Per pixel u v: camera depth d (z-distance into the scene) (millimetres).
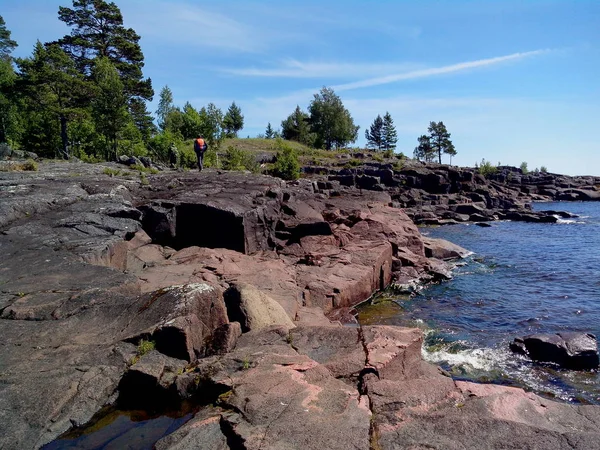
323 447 4867
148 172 26812
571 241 31031
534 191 78062
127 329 7645
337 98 92938
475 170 83562
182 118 53781
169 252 16859
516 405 6020
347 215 25438
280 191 22641
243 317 8938
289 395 5918
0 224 13109
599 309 15500
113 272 10320
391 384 6480
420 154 116188
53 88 37375
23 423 5570
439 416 5598
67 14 44500
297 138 89375
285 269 16453
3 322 7746
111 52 47656
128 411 6418
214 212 17547
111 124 37375
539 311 15438
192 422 5523
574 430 5516
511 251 27531
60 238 12594
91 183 19000
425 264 21359
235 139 74188
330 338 8148
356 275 16734
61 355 6910
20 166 22812
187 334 7273
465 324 14180
